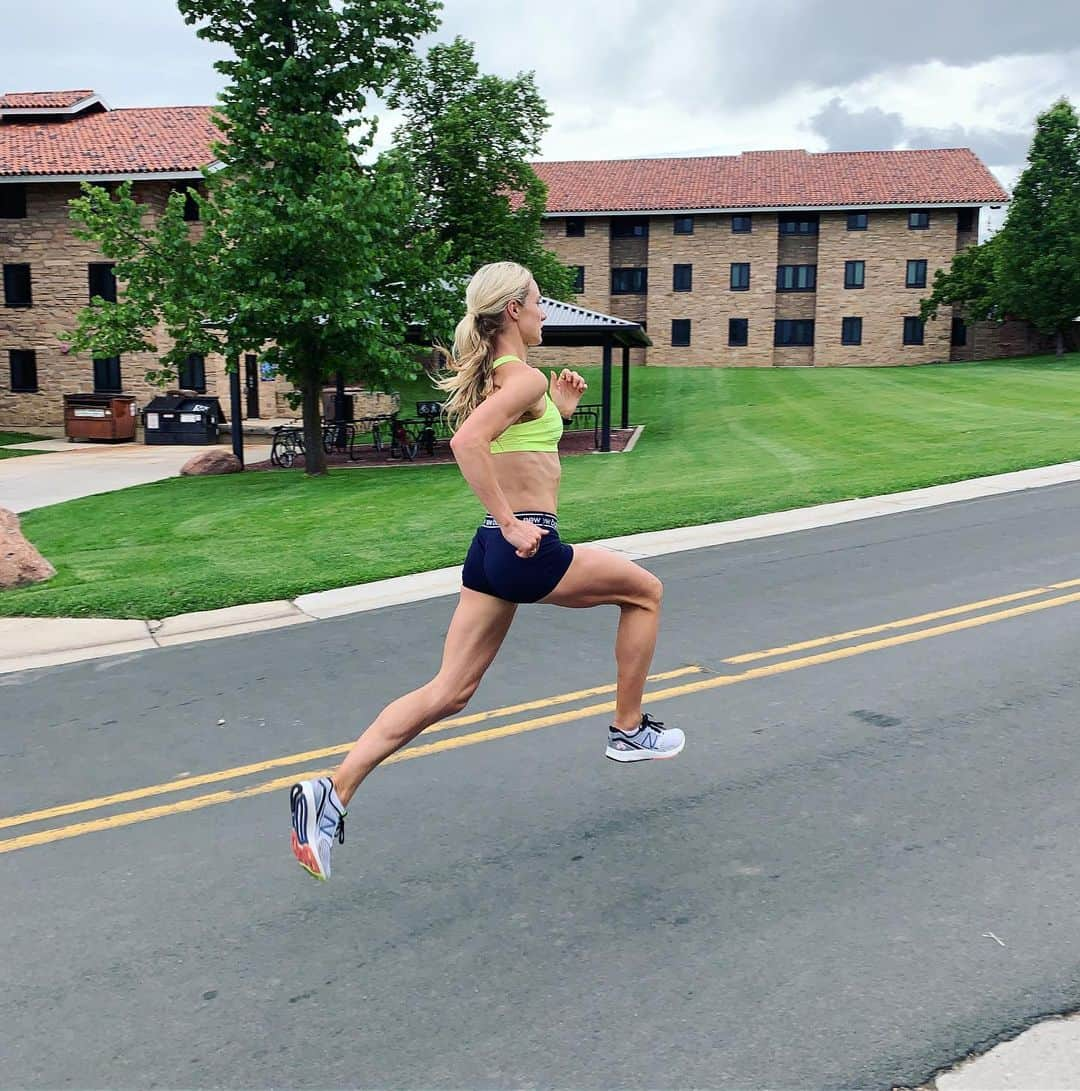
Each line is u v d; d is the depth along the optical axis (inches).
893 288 2251.5
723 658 264.1
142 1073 113.7
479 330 144.3
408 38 797.2
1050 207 1979.6
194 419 1295.5
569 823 172.4
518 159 1573.6
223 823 179.0
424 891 151.6
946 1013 118.3
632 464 772.0
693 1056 112.7
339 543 450.6
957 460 631.8
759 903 144.4
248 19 757.3
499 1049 115.2
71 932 144.5
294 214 724.7
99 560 440.1
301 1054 116.0
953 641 271.7
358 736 218.2
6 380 1430.9
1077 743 199.6
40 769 207.6
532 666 262.4
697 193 2317.9
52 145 1392.7
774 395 1457.9
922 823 167.9
